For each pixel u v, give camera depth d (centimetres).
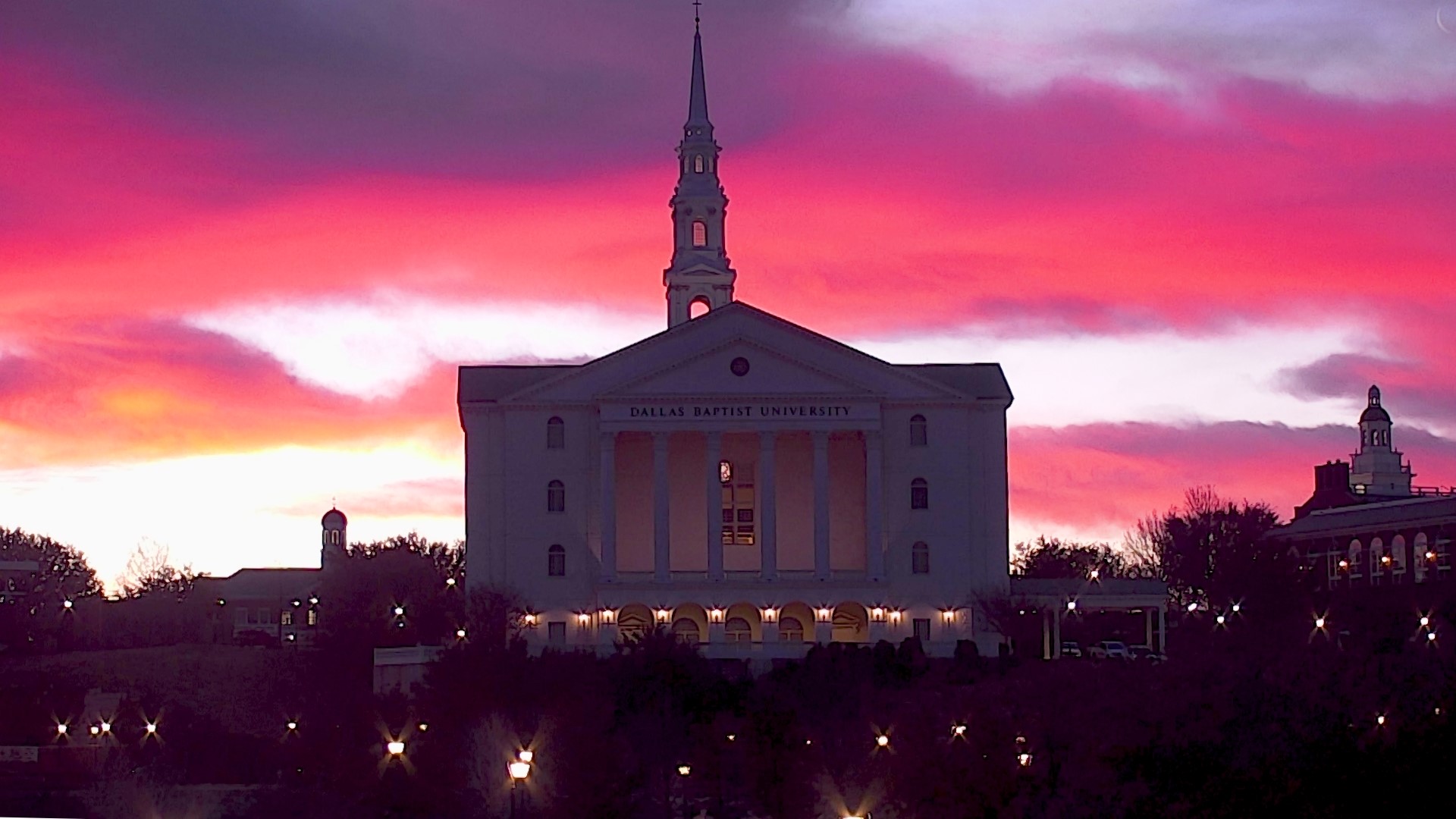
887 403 18500
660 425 18275
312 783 13362
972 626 18338
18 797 12900
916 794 10825
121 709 15450
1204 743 9881
